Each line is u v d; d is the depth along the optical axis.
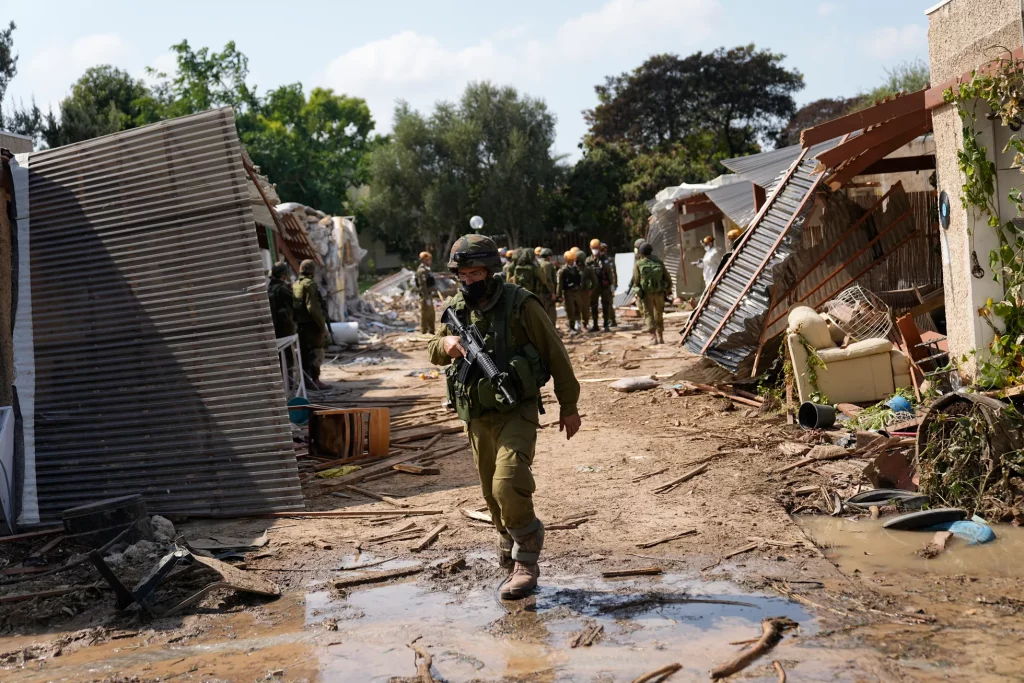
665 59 68.38
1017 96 6.62
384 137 75.56
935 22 7.86
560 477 7.09
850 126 8.45
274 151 61.97
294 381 11.95
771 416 8.89
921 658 3.49
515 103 56.28
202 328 6.54
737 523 5.58
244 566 5.25
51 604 4.68
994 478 5.51
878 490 6.04
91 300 6.75
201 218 6.55
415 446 8.68
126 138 6.72
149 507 6.49
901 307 10.27
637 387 11.29
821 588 4.39
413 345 19.48
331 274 21.72
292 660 3.82
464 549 5.40
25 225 6.90
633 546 5.25
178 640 4.16
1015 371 6.84
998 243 7.30
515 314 4.38
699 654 3.63
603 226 55.06
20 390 6.73
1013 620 3.87
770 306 9.54
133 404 6.63
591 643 3.81
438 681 3.52
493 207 55.25
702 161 63.91
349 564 5.23
